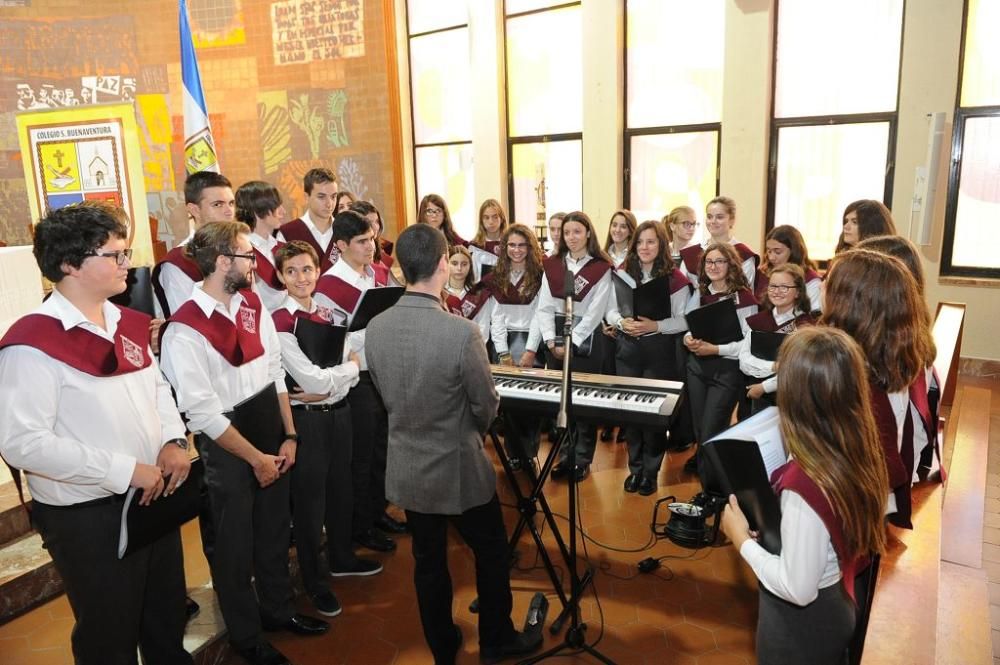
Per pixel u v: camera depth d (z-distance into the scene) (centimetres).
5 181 800
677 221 412
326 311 284
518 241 372
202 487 209
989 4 483
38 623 255
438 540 214
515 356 386
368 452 301
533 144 695
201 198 247
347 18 732
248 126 788
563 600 251
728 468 158
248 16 761
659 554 304
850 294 169
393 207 762
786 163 571
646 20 610
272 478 223
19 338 162
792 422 138
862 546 138
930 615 160
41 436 160
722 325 321
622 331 359
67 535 174
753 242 580
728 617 258
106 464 168
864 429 136
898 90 518
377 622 261
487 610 227
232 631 227
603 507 348
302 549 262
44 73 790
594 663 232
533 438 369
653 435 351
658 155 628
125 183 445
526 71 683
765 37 542
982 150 504
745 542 154
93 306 176
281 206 297
